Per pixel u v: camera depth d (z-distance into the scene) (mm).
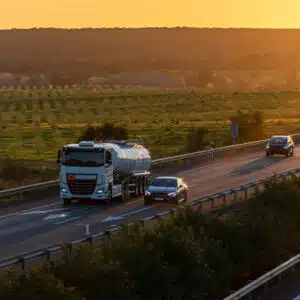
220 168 134500
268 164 140875
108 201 93562
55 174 121062
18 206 92750
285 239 69438
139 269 45844
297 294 58312
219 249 54344
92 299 42156
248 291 51969
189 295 48844
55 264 43844
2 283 38688
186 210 60188
